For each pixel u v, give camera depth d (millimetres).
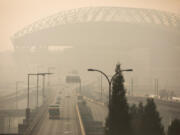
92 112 129375
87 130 81750
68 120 105688
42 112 129750
